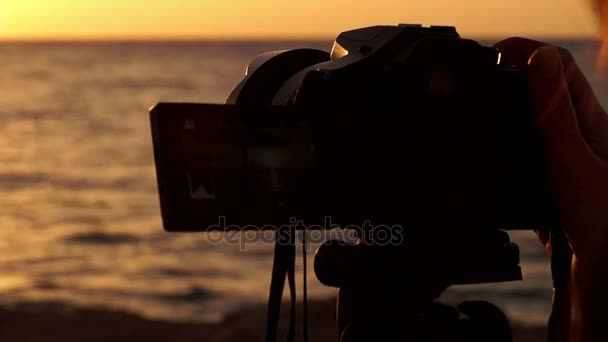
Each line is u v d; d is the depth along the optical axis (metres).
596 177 1.72
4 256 29.55
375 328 1.93
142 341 15.90
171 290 24.83
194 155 1.67
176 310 22.98
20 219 35.91
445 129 1.87
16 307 23.17
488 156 1.89
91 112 80.00
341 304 2.01
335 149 1.80
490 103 1.88
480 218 1.91
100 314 17.78
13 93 99.62
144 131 65.75
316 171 1.79
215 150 1.69
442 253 1.89
